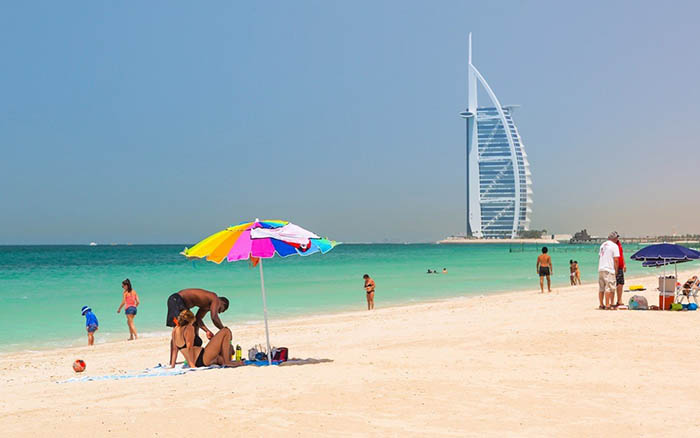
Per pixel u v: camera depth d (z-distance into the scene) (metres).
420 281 39.53
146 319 21.62
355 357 10.53
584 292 24.94
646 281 31.05
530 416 6.32
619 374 8.50
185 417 6.30
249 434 5.75
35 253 124.50
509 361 9.69
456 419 6.21
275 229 9.43
